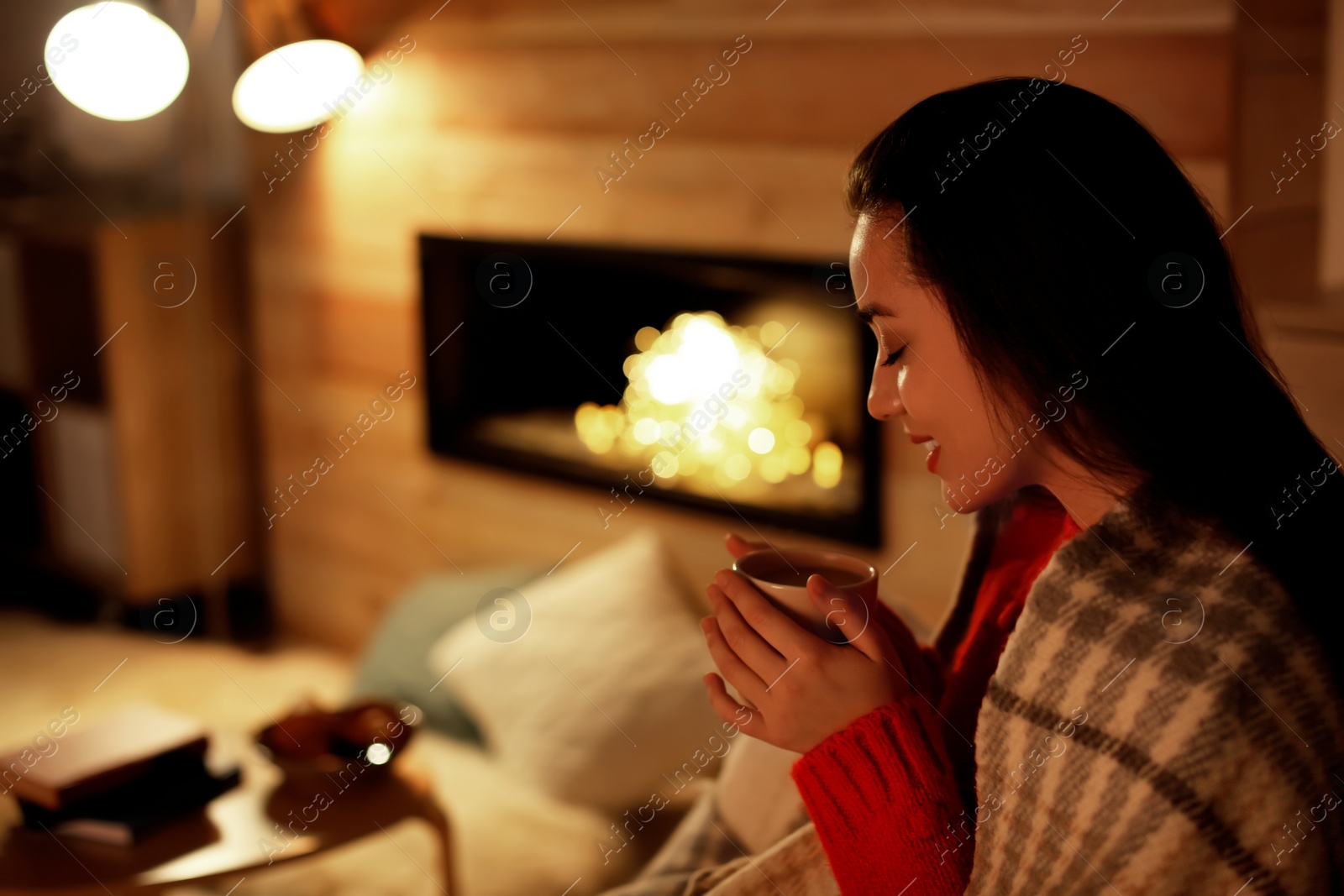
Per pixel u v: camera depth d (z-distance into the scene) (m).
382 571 3.09
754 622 0.78
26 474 3.66
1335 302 1.59
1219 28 1.55
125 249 3.17
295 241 3.09
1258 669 0.62
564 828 1.94
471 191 2.65
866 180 0.74
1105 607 0.67
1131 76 1.65
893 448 2.05
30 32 3.67
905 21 1.89
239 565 3.48
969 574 0.94
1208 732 0.62
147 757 1.68
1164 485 0.68
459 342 2.80
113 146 3.69
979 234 0.68
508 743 2.11
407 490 2.97
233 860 1.56
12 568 3.81
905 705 0.75
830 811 0.75
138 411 3.25
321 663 3.16
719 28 2.14
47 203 3.66
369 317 2.95
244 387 3.38
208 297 3.27
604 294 2.61
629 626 2.13
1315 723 0.63
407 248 2.81
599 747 1.99
